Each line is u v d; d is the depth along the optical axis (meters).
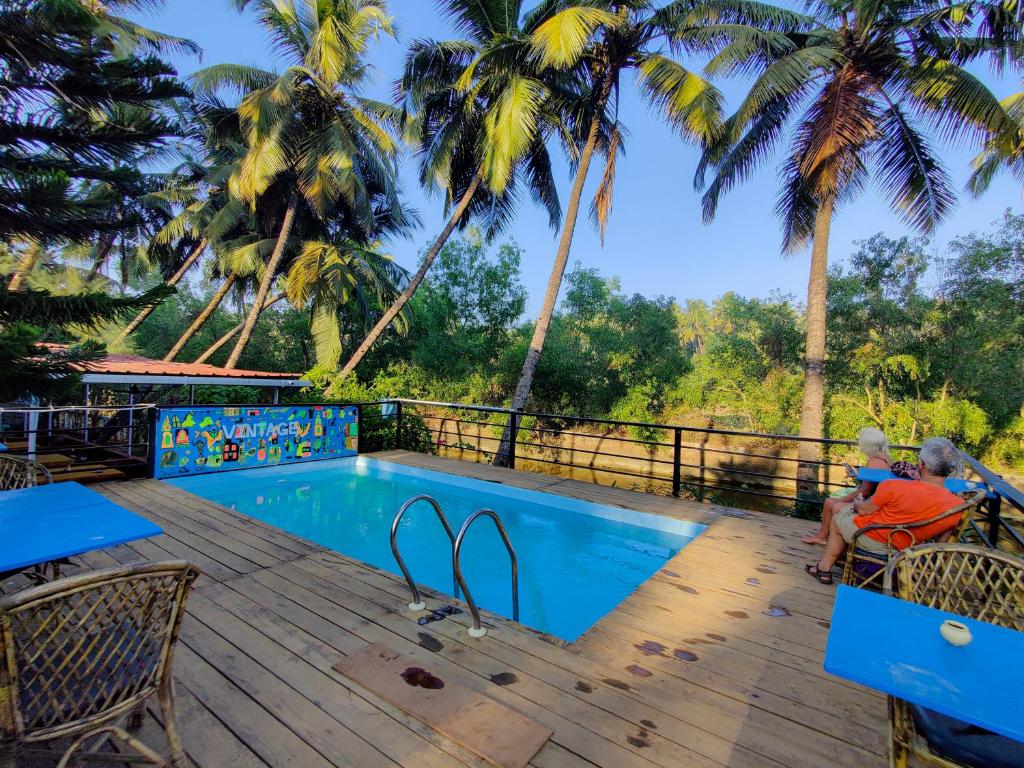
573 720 2.07
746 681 2.39
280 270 17.30
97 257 15.79
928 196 9.16
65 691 1.40
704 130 9.12
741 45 8.88
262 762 1.80
